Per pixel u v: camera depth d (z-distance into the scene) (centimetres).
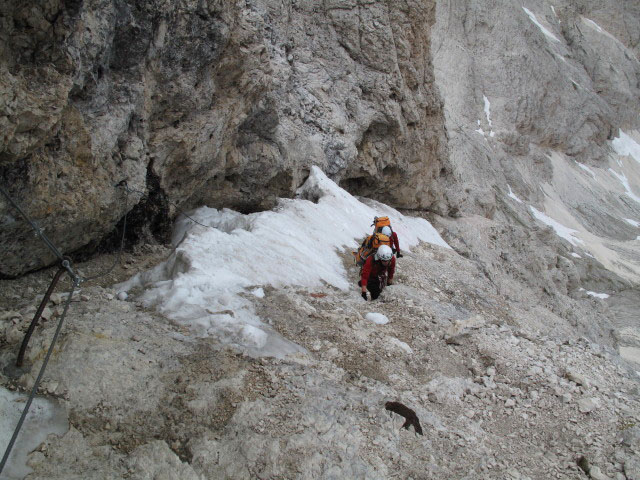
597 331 2047
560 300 2016
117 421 429
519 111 5038
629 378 696
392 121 1486
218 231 763
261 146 1000
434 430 496
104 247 720
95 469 388
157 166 725
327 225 1018
